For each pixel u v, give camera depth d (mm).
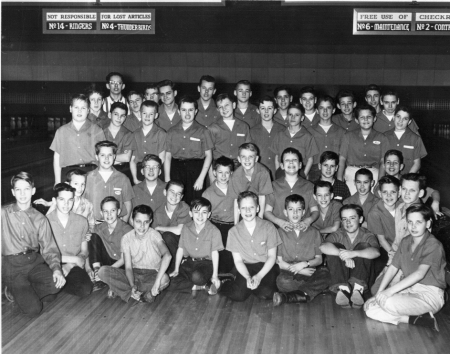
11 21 10602
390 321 4230
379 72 11883
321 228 5289
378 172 6062
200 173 6090
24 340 3902
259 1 10633
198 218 4852
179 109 5980
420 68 11805
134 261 4805
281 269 4879
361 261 4605
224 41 11703
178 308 4520
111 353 3715
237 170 5359
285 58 11898
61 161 5703
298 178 5422
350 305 4531
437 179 8969
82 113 5684
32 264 4547
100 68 12195
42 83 12117
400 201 5148
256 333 4047
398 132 6121
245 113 6520
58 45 11945
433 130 11828
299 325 4199
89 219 5320
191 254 4914
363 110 6027
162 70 12180
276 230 4828
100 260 5039
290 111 6012
